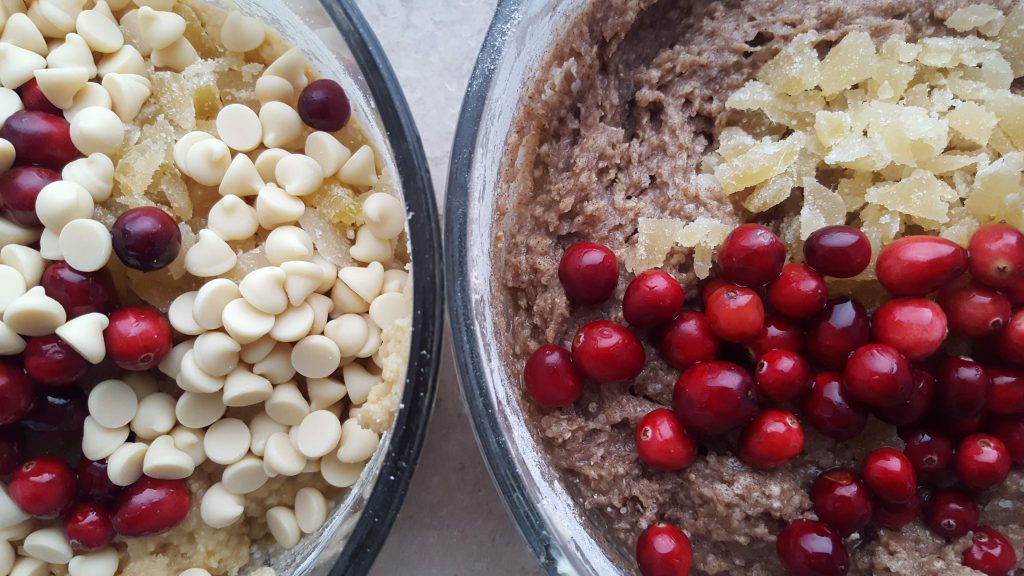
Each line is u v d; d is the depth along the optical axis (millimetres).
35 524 189
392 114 191
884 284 173
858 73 185
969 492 179
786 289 172
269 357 191
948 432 177
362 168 202
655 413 177
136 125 195
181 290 193
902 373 162
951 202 180
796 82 188
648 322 178
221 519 188
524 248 194
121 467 181
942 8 193
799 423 172
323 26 200
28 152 184
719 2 204
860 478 172
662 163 193
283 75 205
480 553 217
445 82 236
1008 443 175
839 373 174
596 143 194
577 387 181
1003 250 167
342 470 194
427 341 185
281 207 194
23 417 181
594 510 188
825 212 180
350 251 200
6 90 190
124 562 191
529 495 173
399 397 184
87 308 180
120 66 195
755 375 174
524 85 197
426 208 190
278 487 196
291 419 193
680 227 183
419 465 219
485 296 187
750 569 182
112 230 181
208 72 201
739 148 188
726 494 175
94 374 189
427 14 239
